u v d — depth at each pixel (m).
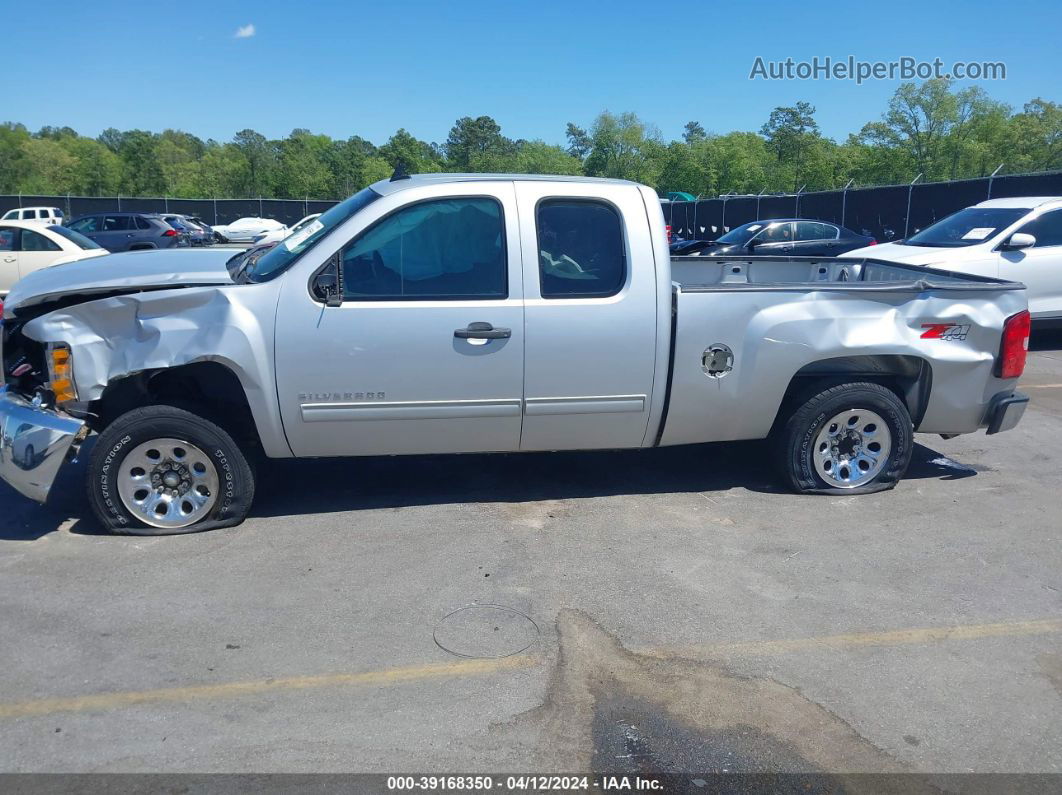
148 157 75.75
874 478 5.68
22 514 5.18
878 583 4.44
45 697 3.37
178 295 4.59
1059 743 3.21
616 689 3.49
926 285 5.40
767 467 6.16
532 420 5.02
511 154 92.06
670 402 5.16
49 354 4.59
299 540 4.85
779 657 3.75
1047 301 10.50
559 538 4.93
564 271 4.95
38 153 74.50
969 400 5.59
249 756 3.05
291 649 3.74
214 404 5.02
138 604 4.10
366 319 4.71
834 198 27.19
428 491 5.63
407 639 3.83
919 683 3.58
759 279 7.23
